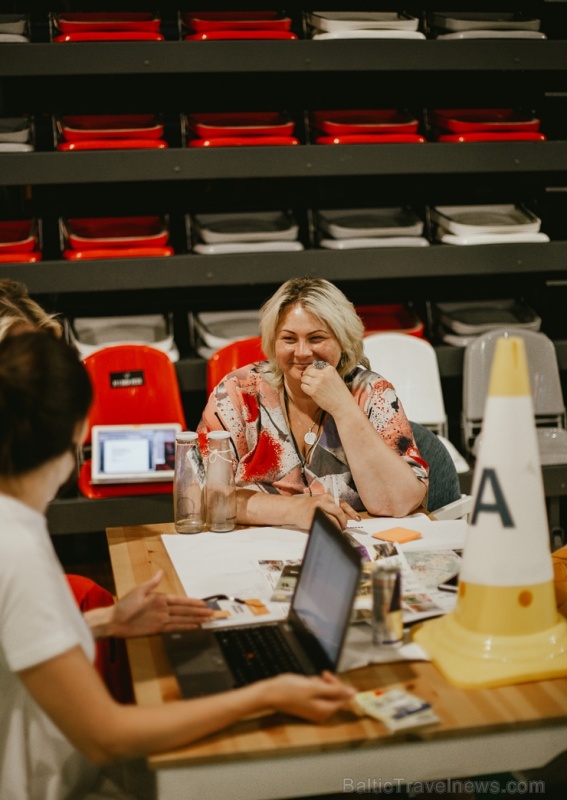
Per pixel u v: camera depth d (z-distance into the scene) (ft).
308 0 14.49
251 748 4.30
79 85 14.07
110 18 13.04
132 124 13.38
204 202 14.61
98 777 5.05
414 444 7.83
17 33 12.62
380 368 12.48
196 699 4.36
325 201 14.92
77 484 12.21
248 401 7.90
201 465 7.28
